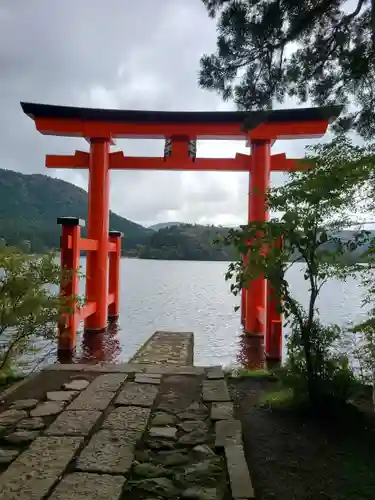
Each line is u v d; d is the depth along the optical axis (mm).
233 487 2744
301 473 2990
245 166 11062
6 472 2912
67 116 10664
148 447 3393
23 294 4824
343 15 4121
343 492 2709
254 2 4047
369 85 4383
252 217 10461
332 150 3930
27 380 5367
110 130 10680
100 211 10758
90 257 10766
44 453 3213
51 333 5414
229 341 10328
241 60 4336
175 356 7414
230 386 5215
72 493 2650
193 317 13812
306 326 4184
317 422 3896
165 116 10562
